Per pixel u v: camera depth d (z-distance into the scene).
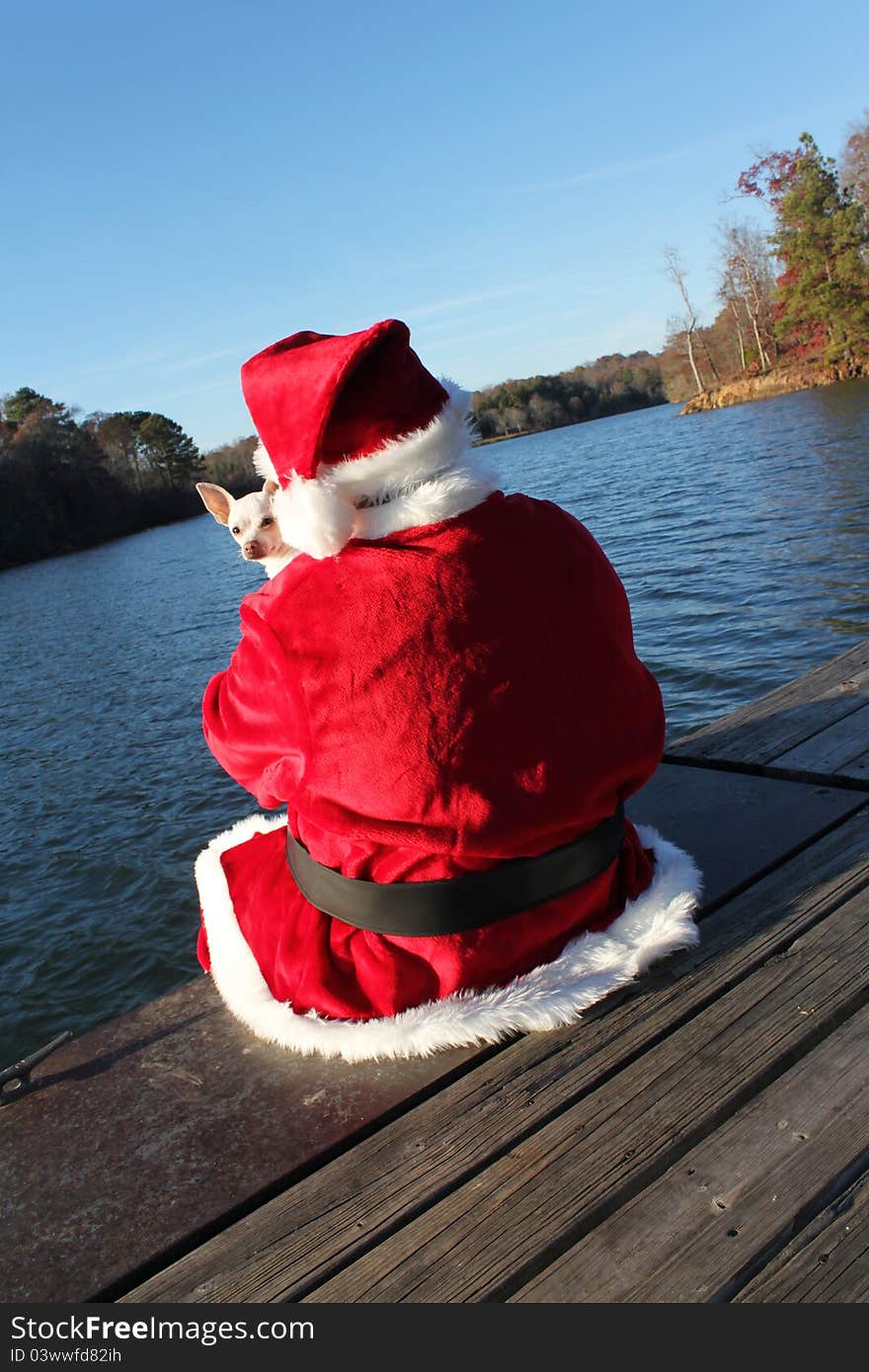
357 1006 1.87
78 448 93.38
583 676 1.77
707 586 13.64
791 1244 1.40
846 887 2.29
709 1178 1.53
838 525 15.84
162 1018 2.21
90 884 7.62
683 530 19.20
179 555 52.69
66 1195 1.71
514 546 1.71
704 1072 1.75
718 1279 1.36
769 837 2.59
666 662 10.35
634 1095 1.72
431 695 1.62
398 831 1.70
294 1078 1.92
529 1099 1.75
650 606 13.17
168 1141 1.80
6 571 73.62
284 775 1.79
